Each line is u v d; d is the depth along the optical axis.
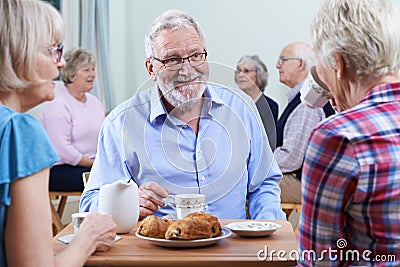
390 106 1.40
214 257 1.64
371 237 1.37
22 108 1.59
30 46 1.50
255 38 6.34
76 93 4.80
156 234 1.79
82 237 1.66
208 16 6.50
